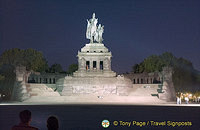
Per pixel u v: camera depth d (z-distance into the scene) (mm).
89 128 36594
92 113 53969
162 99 100438
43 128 36594
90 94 108562
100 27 128250
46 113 54031
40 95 105812
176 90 119688
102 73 121375
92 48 124188
